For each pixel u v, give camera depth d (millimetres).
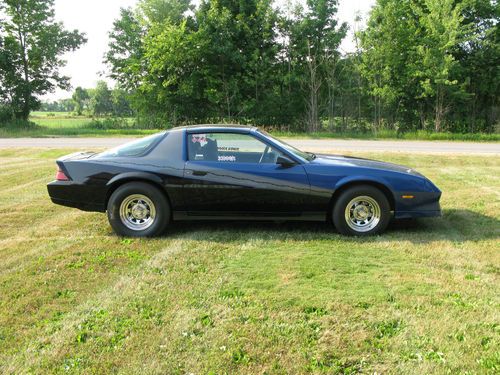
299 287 3695
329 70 27125
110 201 5180
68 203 5312
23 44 32656
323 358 2717
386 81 26062
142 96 30641
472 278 3934
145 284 3775
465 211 6398
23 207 6703
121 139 20688
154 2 30312
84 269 4152
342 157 5879
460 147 16844
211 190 5129
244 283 3787
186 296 3541
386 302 3420
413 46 24891
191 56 27000
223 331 3008
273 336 2943
